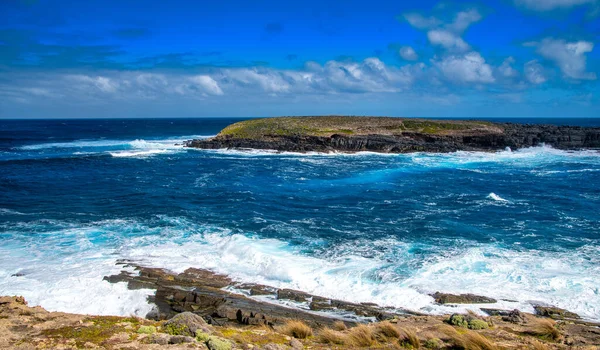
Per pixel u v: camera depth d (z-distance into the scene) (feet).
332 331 34.91
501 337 34.91
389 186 119.85
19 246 65.00
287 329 35.50
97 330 29.50
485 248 66.33
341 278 54.39
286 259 61.11
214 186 117.91
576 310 45.73
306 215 86.94
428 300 48.44
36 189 110.52
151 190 110.63
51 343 26.71
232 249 63.93
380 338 33.73
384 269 57.47
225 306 44.14
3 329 29.17
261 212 88.94
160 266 57.77
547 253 64.03
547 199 102.53
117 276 52.54
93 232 73.20
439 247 66.90
